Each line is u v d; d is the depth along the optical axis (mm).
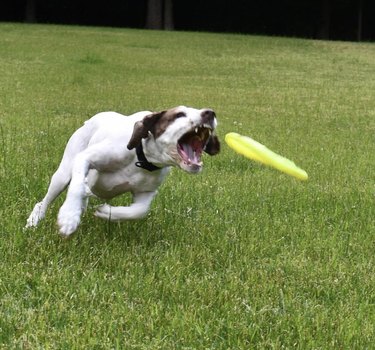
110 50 24188
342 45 31594
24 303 3852
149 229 5238
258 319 3838
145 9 41812
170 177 6988
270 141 9898
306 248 5188
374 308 4145
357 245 5371
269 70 21641
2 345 3322
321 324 3820
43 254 4527
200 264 4695
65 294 3941
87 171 4500
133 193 4781
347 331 3727
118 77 17016
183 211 5816
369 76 21406
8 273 4191
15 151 7301
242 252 4980
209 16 42406
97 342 3389
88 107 11867
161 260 4633
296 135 10648
